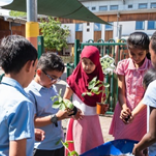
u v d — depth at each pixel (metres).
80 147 2.14
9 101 0.98
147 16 20.72
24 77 1.10
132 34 1.97
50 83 1.74
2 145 1.01
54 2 5.77
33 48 1.14
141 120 2.10
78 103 2.16
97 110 2.08
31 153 1.11
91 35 22.38
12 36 1.14
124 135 2.17
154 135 1.24
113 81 4.26
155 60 1.35
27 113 0.99
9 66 1.05
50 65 1.66
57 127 1.83
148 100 1.26
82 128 2.14
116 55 4.62
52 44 16.59
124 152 1.75
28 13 3.77
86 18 8.33
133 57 1.98
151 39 1.34
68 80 2.23
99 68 2.18
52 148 1.77
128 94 2.15
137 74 2.07
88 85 2.12
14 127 0.96
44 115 1.76
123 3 26.58
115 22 21.56
